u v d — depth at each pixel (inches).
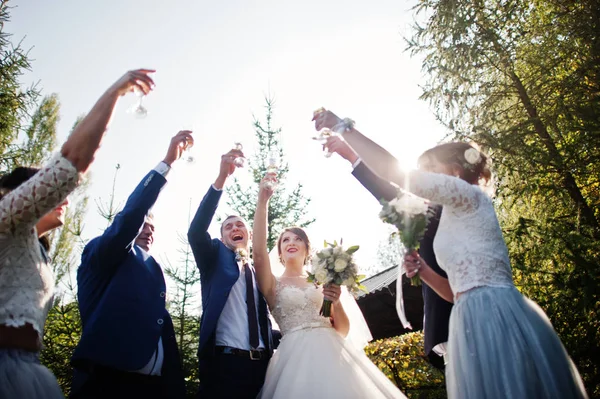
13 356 79.4
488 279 90.0
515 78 258.5
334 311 163.5
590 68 228.7
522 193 227.8
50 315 276.8
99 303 127.3
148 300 133.1
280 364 147.1
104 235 129.9
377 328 288.2
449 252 94.0
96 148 79.7
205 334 144.8
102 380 123.9
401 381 388.5
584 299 183.8
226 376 144.1
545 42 251.9
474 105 264.7
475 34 266.2
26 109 329.1
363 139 96.7
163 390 133.6
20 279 82.0
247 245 175.6
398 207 98.0
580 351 193.5
